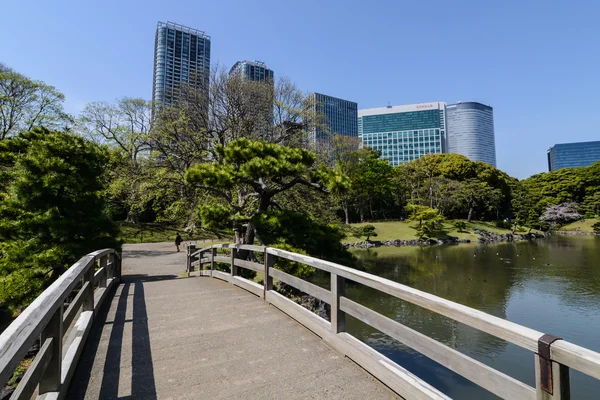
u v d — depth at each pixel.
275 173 8.72
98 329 4.35
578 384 8.09
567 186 61.16
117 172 17.33
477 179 55.66
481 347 10.41
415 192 54.97
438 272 21.94
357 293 16.23
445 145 122.38
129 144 25.75
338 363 3.26
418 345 2.47
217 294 6.43
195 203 14.19
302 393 2.71
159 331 4.25
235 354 3.50
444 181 53.09
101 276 6.21
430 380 8.25
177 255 20.34
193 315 4.96
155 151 17.44
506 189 58.22
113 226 9.99
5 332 1.66
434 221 44.16
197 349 3.65
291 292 11.16
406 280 19.64
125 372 3.12
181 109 17.00
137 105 28.52
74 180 9.12
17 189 8.62
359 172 43.91
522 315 13.55
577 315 13.38
